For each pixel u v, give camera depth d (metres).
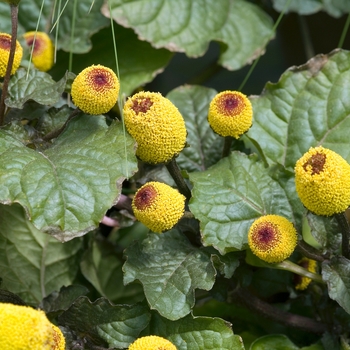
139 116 0.63
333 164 0.61
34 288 0.70
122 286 0.72
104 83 0.63
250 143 0.72
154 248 0.66
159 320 0.65
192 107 0.72
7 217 0.69
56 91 0.65
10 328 0.58
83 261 0.71
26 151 0.64
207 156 0.70
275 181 0.67
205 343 0.64
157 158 0.64
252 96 0.71
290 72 0.71
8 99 0.66
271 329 0.70
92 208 0.62
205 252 0.66
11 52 0.64
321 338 0.67
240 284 0.67
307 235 0.72
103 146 0.64
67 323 0.65
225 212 0.66
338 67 0.71
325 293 0.67
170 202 0.63
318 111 0.70
